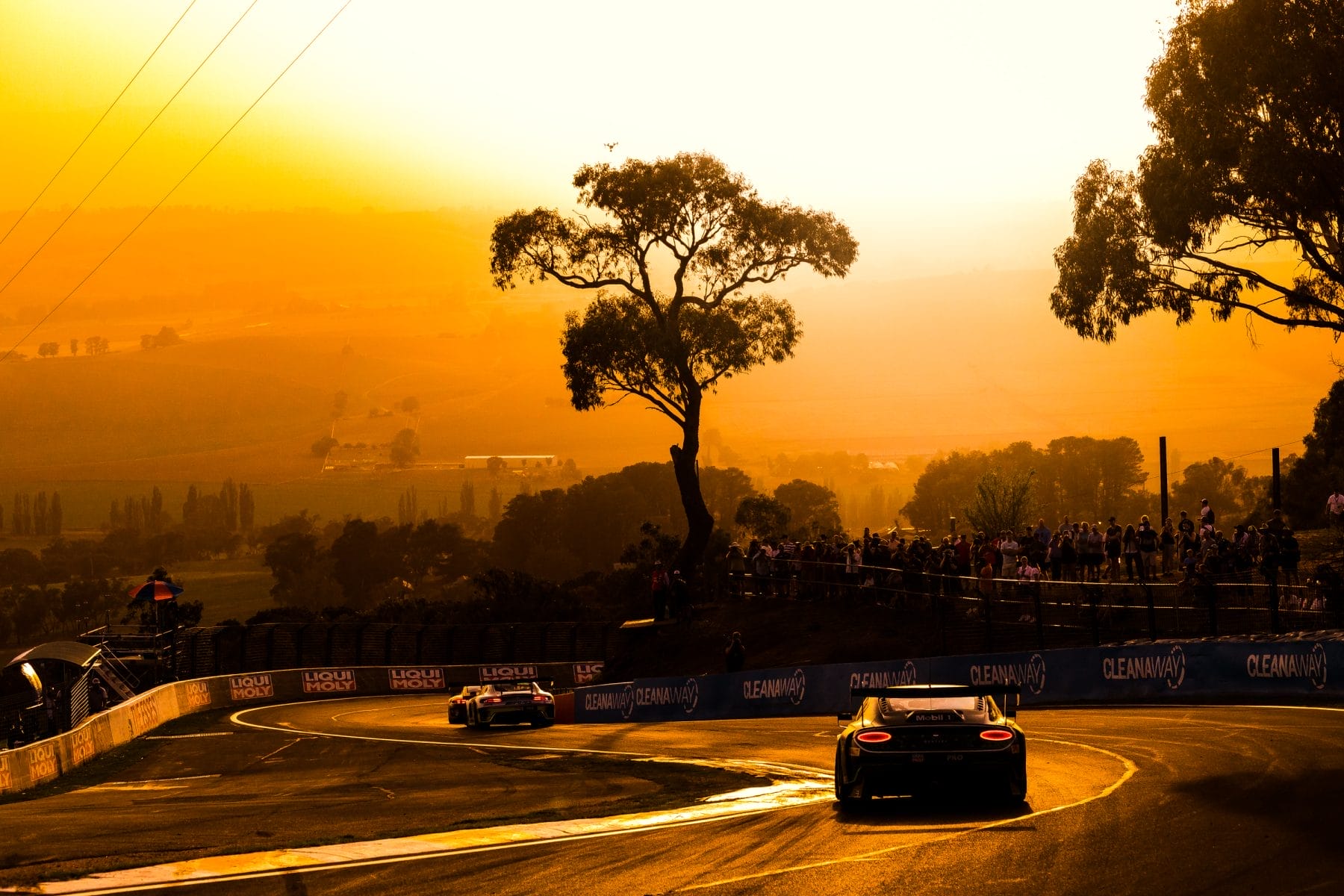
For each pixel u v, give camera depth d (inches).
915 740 1109.1
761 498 7047.2
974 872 820.0
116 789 2025.1
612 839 1060.5
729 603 4269.2
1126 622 2632.9
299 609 7268.7
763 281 4872.0
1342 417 5123.0
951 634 3063.5
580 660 5871.1
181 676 4943.4
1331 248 2763.3
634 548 6752.0
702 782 1565.0
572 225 4751.5
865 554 3644.2
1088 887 758.5
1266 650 2068.2
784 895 785.6
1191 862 810.8
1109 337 3102.9
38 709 3139.8
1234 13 2568.9
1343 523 3235.7
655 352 4522.6
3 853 1098.7
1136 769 1310.3
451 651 5940.0
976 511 5162.4
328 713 4286.4
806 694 2842.0
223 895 848.9
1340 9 2514.8
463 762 2130.9
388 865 959.0
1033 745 1626.5
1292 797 1043.3
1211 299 2982.3
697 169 4633.4
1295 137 2647.6
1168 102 2815.0
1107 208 3024.1
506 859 970.1
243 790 1809.8
